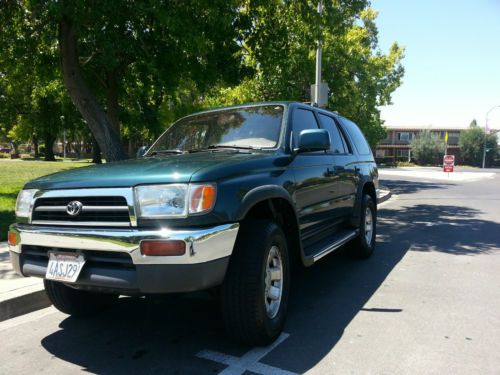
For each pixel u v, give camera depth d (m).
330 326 3.70
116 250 2.82
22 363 3.15
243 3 10.73
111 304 4.31
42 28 10.45
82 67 11.59
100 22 8.66
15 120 40.22
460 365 2.98
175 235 2.73
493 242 7.41
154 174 2.96
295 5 10.92
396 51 29.86
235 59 11.36
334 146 5.37
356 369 2.94
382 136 31.00
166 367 3.03
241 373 2.91
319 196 4.50
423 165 63.62
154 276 2.75
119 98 15.37
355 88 20.19
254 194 3.20
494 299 4.37
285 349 3.26
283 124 4.20
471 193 17.03
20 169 22.55
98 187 3.01
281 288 3.48
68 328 3.80
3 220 7.71
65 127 37.84
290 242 3.99
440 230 8.62
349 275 5.33
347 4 12.61
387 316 3.92
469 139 66.62
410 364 3.00
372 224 6.38
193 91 22.25
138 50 9.59
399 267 5.70
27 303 4.22
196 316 4.02
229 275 3.09
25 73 13.19
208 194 2.88
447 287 4.79
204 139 4.44
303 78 17.19
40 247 3.26
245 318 3.09
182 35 9.05
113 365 3.09
